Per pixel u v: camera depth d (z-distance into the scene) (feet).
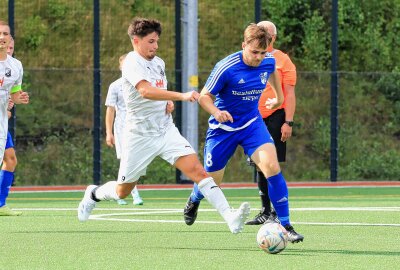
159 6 237.25
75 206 137.59
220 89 87.76
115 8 233.76
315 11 235.40
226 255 80.43
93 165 193.98
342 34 237.45
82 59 232.73
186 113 188.96
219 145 90.74
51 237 94.43
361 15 238.48
